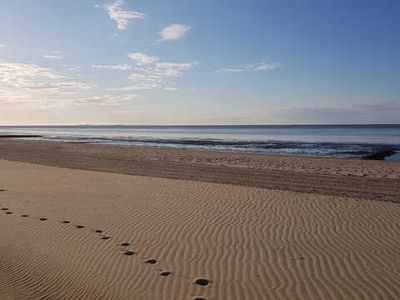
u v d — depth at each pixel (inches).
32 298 233.9
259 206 442.3
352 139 2581.2
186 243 320.5
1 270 275.0
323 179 729.0
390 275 249.9
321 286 237.8
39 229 366.0
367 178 741.3
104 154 1342.3
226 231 349.7
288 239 324.5
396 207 428.5
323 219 382.0
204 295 231.1
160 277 257.1
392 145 1899.6
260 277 252.7
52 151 1487.5
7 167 887.1
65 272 269.1
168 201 476.4
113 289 243.1
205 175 789.2
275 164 1023.6
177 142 2313.0
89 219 398.9
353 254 287.1
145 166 959.0
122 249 310.2
